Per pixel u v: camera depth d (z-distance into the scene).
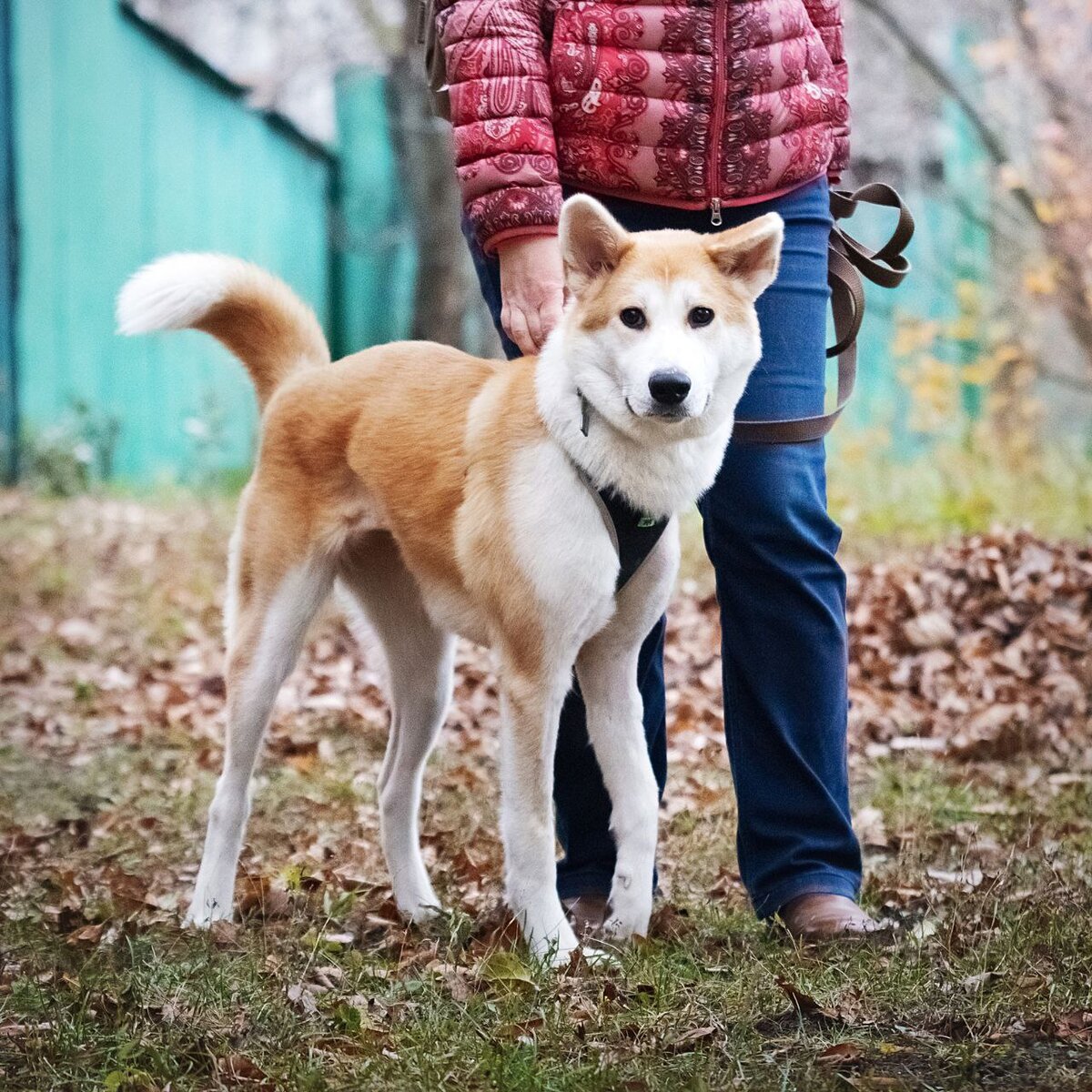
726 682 4.61
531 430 4.29
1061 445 14.45
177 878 5.25
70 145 16.14
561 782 4.82
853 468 14.16
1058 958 3.86
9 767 6.91
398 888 4.82
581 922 4.61
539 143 4.38
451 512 4.49
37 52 15.48
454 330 18.00
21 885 5.11
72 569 11.38
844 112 4.80
